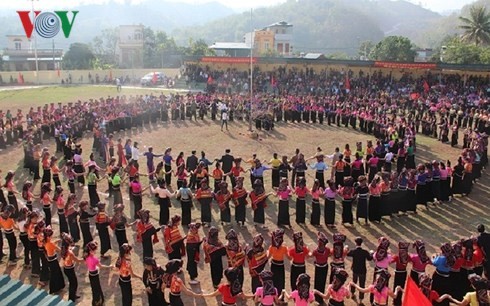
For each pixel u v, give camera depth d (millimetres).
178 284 9820
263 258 10828
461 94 43125
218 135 30688
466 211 17797
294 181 19266
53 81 64500
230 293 9617
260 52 83562
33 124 27859
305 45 163375
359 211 16406
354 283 10625
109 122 30328
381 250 10688
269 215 17188
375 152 21000
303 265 10984
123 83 63938
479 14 75375
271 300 9117
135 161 17984
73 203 14055
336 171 19797
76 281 11258
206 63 58344
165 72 70688
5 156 25047
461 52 71000
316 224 16234
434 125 30703
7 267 13031
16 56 86375
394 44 80562
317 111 34812
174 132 31609
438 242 15039
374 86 47562
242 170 18266
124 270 10492
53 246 11453
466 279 10656
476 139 23922
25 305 9633
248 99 36344
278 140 29422
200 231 15586
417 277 10602
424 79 48812
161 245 14531
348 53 153500
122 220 13422
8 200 15648
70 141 23328
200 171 17359
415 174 17156
